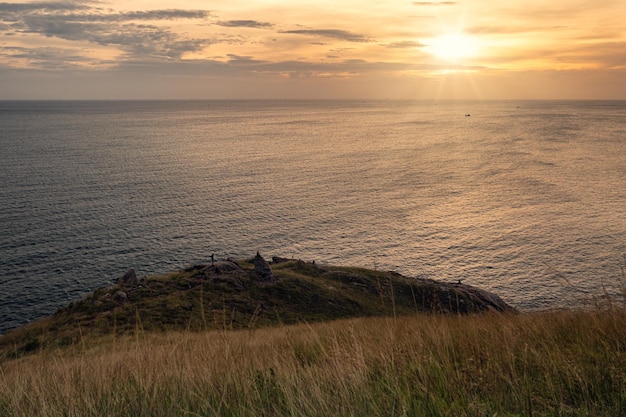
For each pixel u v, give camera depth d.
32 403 5.45
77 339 32.34
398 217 125.94
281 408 4.89
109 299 45.06
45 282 78.56
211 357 6.85
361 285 57.28
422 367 5.77
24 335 39.38
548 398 5.12
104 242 100.25
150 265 88.94
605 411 4.68
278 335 13.99
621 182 163.38
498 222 120.31
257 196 148.00
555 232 111.00
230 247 101.31
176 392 5.34
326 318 47.09
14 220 113.12
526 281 84.44
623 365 5.75
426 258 97.31
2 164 195.38
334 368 5.78
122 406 5.11
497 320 9.70
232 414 4.73
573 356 6.29
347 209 133.75
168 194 148.00
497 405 4.89
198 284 50.41
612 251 97.19
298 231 113.62
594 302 8.82
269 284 52.53
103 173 181.00
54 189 149.38
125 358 7.48
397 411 4.56
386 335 8.01
